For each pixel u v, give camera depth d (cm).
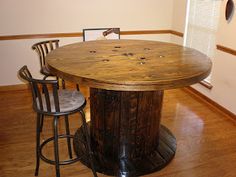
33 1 341
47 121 288
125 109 203
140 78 165
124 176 205
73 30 373
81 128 266
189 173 212
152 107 211
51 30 362
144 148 222
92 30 380
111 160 221
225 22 297
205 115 308
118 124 209
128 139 214
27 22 348
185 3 377
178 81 166
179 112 314
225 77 306
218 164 223
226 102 309
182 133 269
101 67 187
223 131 275
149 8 400
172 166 219
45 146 242
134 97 199
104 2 373
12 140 250
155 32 418
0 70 356
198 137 262
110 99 202
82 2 362
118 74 172
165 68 187
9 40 347
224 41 302
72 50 235
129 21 397
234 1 280
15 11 338
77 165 219
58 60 203
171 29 425
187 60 209
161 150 236
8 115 297
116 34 394
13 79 366
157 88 162
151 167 213
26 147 239
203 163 224
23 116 296
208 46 342
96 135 227
